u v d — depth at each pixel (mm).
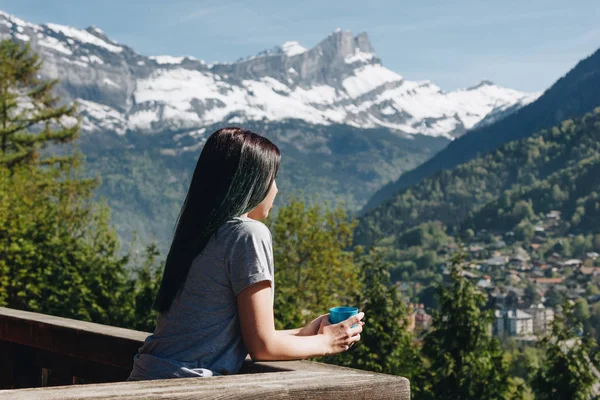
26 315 2428
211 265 1694
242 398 1304
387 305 14641
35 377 2438
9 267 14281
